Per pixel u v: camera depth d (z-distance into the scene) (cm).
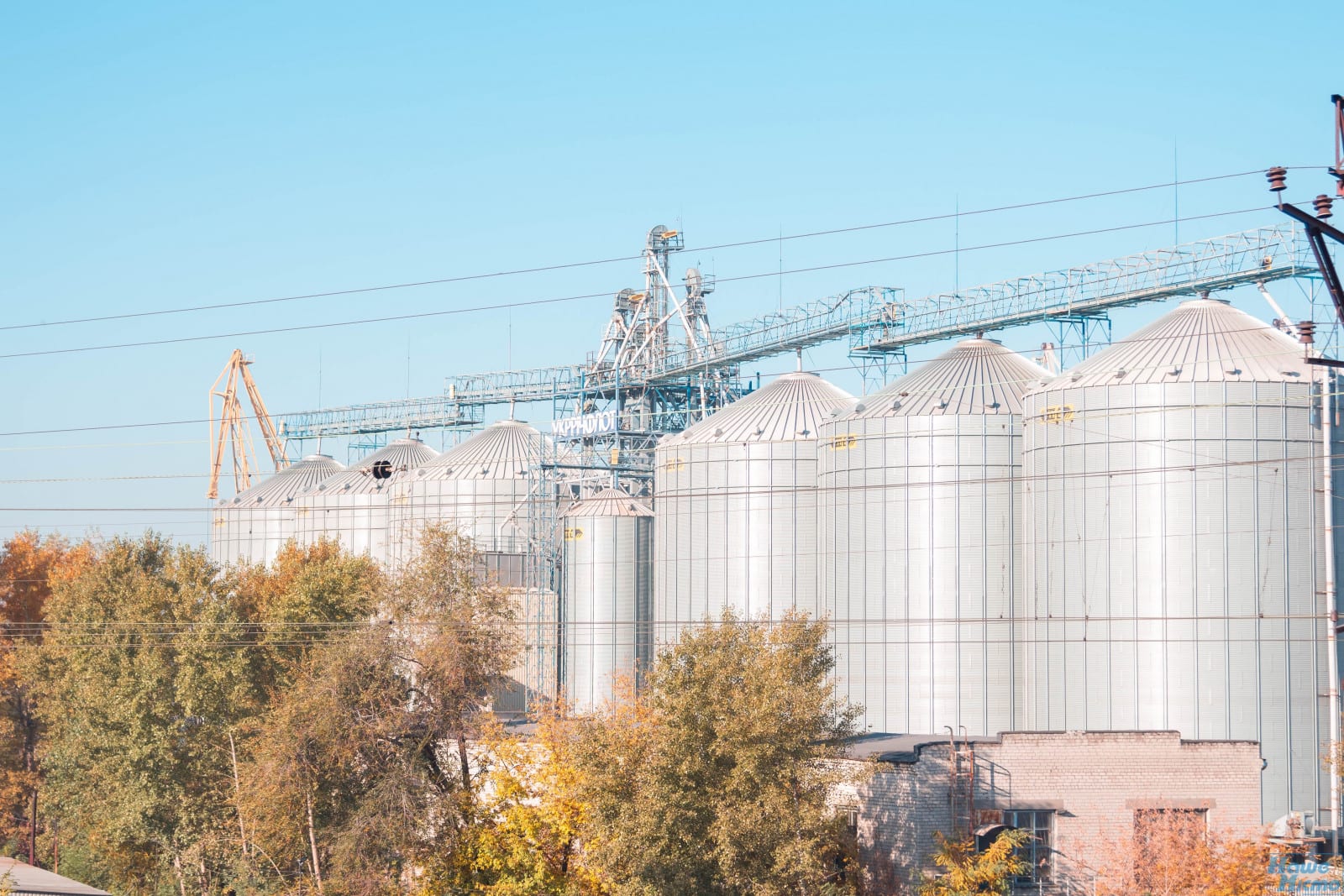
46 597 13512
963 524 10806
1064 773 6431
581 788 5959
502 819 7069
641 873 5609
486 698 7112
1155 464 9619
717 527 13000
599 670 13762
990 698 10612
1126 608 9650
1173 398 9594
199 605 9662
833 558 11594
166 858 9456
